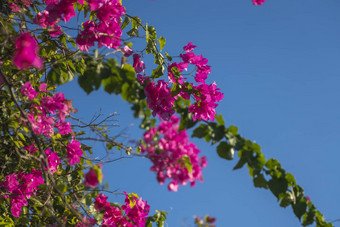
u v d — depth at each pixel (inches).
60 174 138.7
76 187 141.0
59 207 134.6
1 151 141.3
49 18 104.0
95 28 105.3
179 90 107.1
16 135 127.9
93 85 85.7
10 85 100.6
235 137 91.1
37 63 78.2
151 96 99.8
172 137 90.8
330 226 98.8
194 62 118.5
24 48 76.0
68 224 130.3
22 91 119.8
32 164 137.8
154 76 112.2
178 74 114.7
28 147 130.6
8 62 120.0
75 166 151.3
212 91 115.4
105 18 104.0
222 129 90.4
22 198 131.0
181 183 91.1
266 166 93.0
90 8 102.2
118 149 123.7
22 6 133.8
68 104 116.3
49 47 122.1
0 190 130.0
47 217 136.2
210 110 109.1
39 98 132.8
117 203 130.4
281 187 91.2
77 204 129.4
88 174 93.2
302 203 93.8
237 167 89.4
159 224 147.9
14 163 133.6
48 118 125.8
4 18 121.2
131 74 87.2
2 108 131.6
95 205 126.7
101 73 85.5
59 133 134.0
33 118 120.7
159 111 103.3
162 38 132.3
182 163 90.0
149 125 89.6
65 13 103.7
